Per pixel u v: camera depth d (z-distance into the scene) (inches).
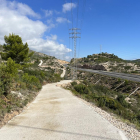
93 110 386.0
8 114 341.7
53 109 423.8
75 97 663.8
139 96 1234.0
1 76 483.2
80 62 5442.9
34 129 255.8
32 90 852.6
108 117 317.7
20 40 1306.6
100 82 2080.5
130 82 1599.4
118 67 3267.7
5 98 429.7
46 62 4931.1
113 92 1454.2
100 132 226.7
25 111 411.5
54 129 251.0
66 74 3622.0
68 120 300.2
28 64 1373.0
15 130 253.6
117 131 229.9
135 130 241.1
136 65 3272.6
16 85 666.2
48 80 2005.4
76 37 2112.5
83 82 2066.9
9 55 1224.2
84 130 237.8
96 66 3688.5
